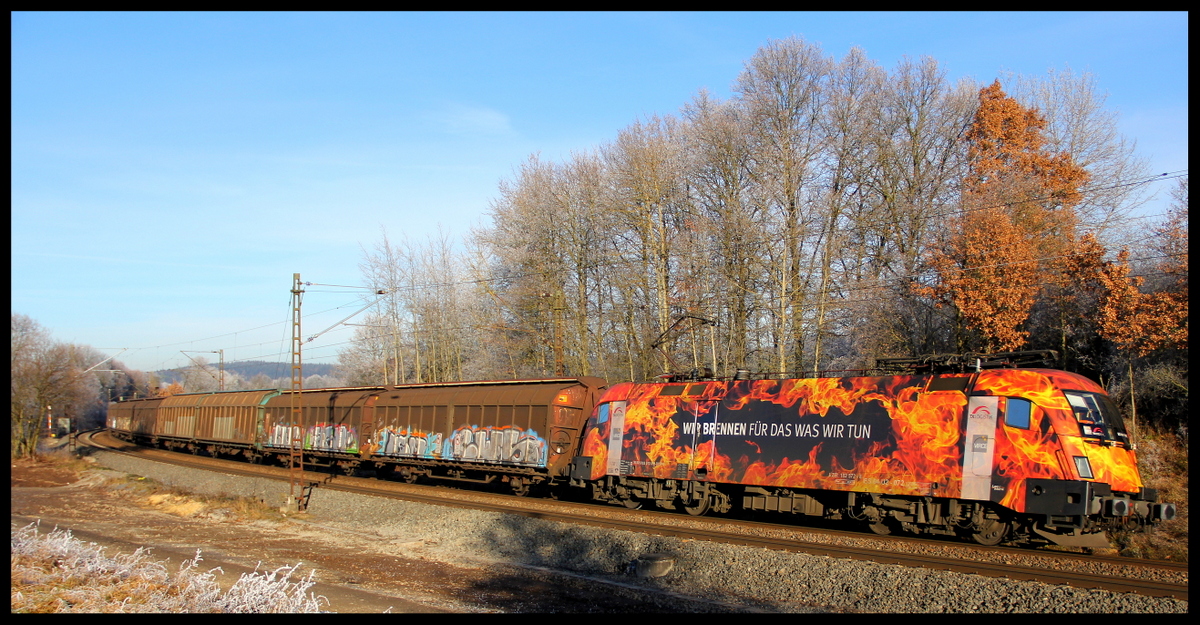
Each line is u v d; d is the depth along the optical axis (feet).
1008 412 48.80
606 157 136.05
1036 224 93.15
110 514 82.84
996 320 86.53
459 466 89.15
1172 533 53.16
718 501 64.34
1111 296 81.56
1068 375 49.03
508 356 144.66
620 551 54.75
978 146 106.32
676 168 124.67
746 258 116.57
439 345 163.84
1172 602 34.76
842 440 55.83
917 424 52.47
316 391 118.21
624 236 133.59
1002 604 37.42
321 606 39.83
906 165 118.83
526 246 137.18
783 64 118.62
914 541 50.90
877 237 118.21
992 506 49.62
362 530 72.64
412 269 167.22
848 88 120.78
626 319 132.57
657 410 68.08
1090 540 46.47
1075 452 46.14
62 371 173.17
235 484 100.99
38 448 187.93
